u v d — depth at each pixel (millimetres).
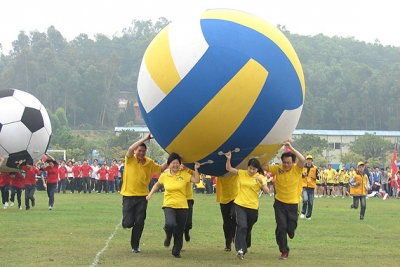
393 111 93000
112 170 31250
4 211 17812
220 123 7824
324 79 96500
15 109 17766
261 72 7812
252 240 11688
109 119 92562
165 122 8141
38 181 34250
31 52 90250
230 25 8016
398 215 18703
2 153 17703
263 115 7934
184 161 8805
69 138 64500
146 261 8859
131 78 112250
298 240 11836
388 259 9414
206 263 8766
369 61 124500
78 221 14734
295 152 9227
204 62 7750
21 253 9492
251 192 9211
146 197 9664
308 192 16672
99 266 8375
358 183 16891
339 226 14734
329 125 92875
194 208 20297
